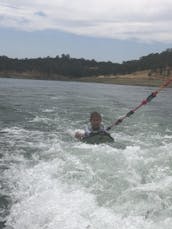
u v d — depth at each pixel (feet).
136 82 248.73
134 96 104.99
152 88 191.31
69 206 16.29
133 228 14.05
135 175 19.57
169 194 16.78
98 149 25.90
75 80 298.97
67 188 18.51
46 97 85.25
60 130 38.09
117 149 26.27
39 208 16.61
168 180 18.52
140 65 291.99
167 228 13.87
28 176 21.15
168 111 62.23
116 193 17.42
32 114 50.96
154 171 20.08
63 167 21.76
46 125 41.37
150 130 38.93
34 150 28.04
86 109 59.36
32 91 110.52
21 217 16.22
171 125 43.37
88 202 16.58
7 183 20.34
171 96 123.65
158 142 31.89
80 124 42.68
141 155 23.52
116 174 19.80
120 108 63.10
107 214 15.28
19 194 18.75
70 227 14.46
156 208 15.58
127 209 15.69
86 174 20.18
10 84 164.04
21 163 24.29
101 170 20.58
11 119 45.60
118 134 35.91
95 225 14.43
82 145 28.99
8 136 34.19
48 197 17.62
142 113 56.13
